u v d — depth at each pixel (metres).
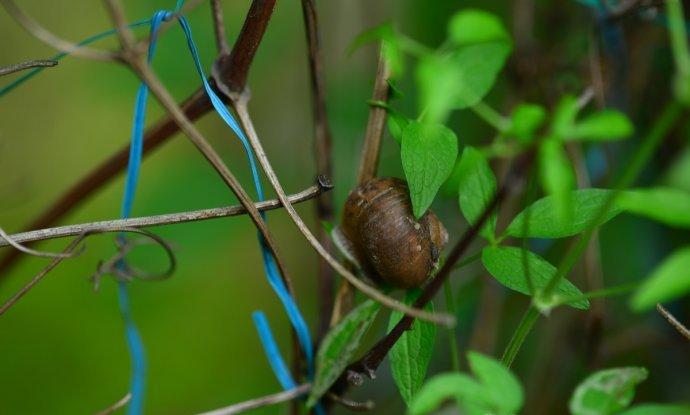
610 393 0.49
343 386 0.55
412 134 0.52
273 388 0.81
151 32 0.52
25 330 0.77
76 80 0.75
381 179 0.53
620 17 0.61
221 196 0.76
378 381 0.74
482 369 0.47
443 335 0.71
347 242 0.54
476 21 0.50
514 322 0.72
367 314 0.54
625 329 0.69
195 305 0.82
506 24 0.70
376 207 0.52
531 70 0.65
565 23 0.67
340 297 0.56
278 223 0.85
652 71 0.66
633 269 0.70
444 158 0.52
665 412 0.48
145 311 0.80
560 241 0.70
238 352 0.82
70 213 0.60
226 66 0.54
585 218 0.51
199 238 0.72
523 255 0.51
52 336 0.77
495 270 0.52
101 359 0.77
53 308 0.78
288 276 0.54
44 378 0.75
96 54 0.48
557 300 0.50
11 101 0.71
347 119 0.75
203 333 0.81
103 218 0.79
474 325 0.69
